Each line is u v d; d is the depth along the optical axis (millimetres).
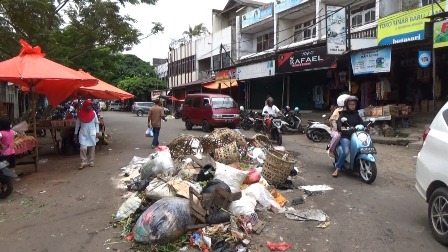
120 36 15383
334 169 8422
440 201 4324
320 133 13297
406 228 4781
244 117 18156
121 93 13227
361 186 6855
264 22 24859
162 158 6691
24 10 11523
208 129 17422
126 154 10984
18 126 8445
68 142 11180
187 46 38656
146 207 5109
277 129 12398
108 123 25531
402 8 15328
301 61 16656
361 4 17812
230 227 4539
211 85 27297
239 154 7680
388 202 5867
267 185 6109
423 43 11992
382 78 15477
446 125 4496
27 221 5312
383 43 13859
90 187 7035
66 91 10727
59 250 4309
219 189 4848
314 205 5762
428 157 4602
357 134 7145
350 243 4359
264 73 19844
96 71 20172
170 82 44250
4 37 12805
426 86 14633
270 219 5113
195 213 4531
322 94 19281
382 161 9297
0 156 6660
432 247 4207
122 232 4715
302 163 9188
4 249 4379
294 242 4402
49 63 8242
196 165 6758
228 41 29562
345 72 17234
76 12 14805
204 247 4145
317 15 19375
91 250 4281
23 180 7746
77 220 5285
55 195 6566
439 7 11055
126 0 14555
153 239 4195
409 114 13750
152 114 12039
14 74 7574
